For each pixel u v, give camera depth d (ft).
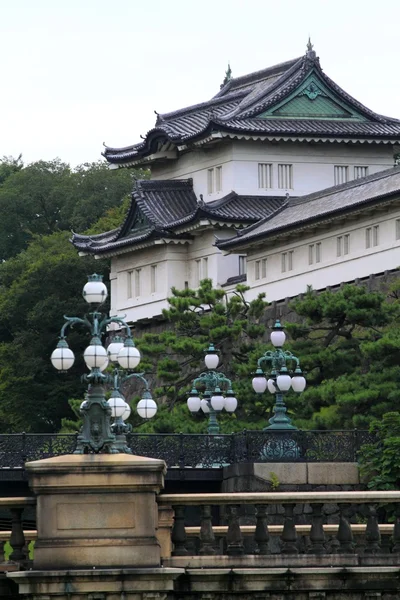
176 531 159.12
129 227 591.37
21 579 150.30
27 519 175.94
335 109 581.94
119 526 152.15
